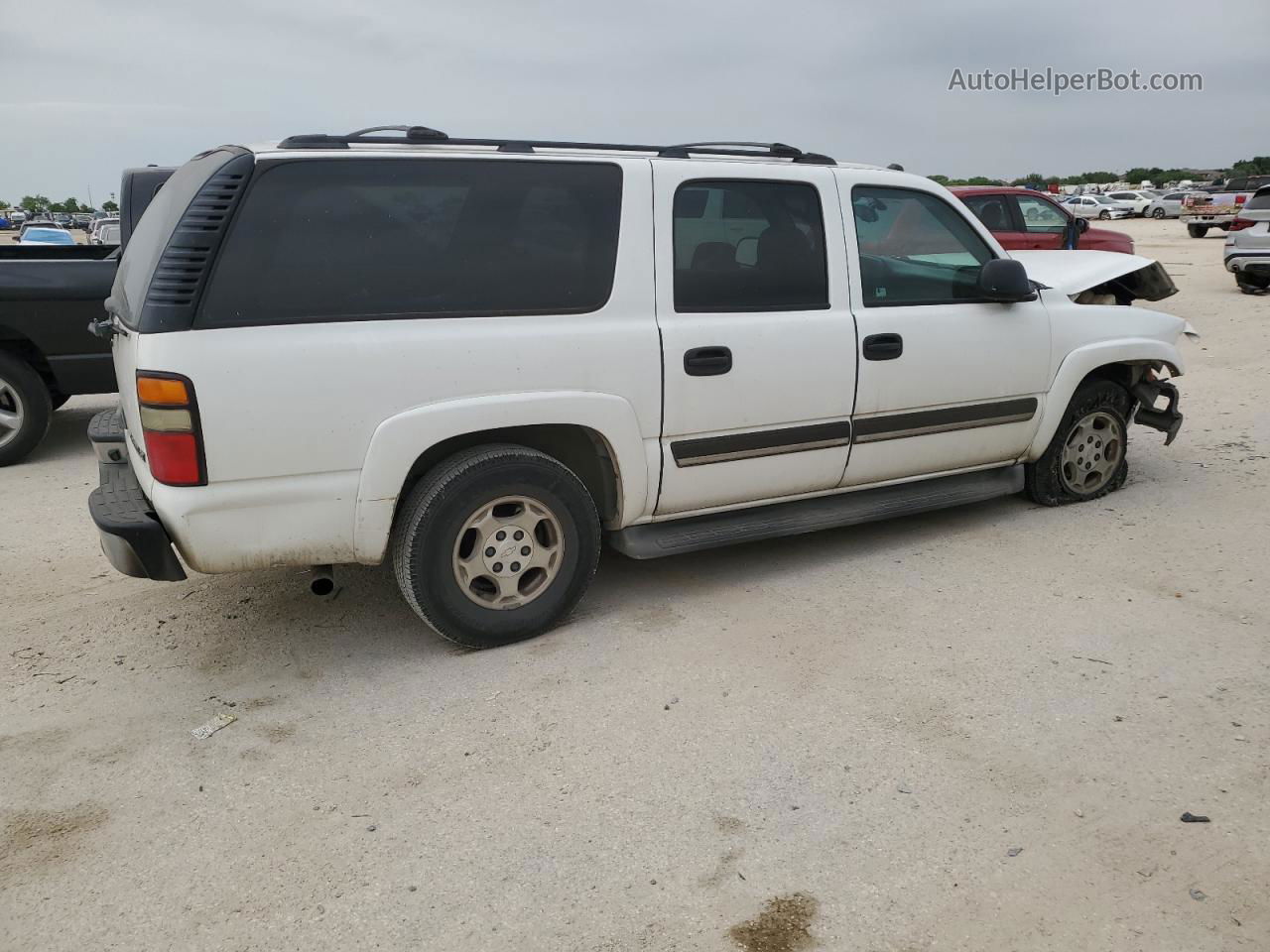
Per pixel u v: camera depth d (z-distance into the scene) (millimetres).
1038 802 2844
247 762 3127
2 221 66188
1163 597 4262
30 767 3119
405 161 3502
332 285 3377
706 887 2531
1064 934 2348
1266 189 14328
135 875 2613
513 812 2844
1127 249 12656
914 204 4680
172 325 3168
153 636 4074
